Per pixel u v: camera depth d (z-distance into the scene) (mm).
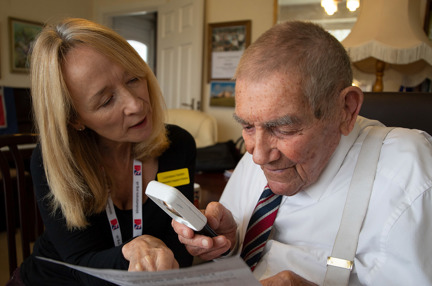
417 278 693
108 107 842
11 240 1308
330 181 821
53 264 992
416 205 721
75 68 795
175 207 606
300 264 806
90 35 806
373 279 727
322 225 824
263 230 863
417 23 1703
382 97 1065
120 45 849
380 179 771
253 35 3410
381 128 868
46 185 929
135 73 856
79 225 891
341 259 735
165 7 4016
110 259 753
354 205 768
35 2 4039
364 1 1787
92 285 852
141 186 1028
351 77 714
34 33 4008
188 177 1111
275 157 693
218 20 3607
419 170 752
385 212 740
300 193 854
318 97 642
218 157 1967
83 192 903
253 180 1010
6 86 3740
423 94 1027
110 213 973
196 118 3000
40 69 825
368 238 747
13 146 1305
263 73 630
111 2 4574
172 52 3930
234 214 1019
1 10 3717
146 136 926
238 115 679
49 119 845
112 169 1024
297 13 2924
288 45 631
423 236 708
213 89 3662
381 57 1690
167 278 474
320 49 639
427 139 841
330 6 2605
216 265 438
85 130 972
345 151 815
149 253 658
